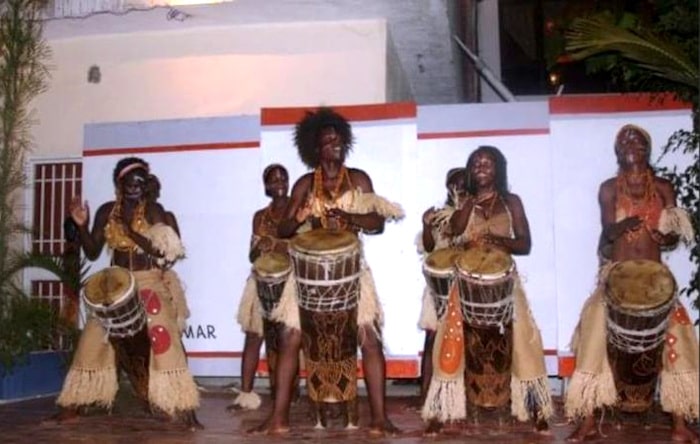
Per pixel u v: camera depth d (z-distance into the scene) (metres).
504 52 12.77
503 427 5.15
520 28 12.85
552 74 12.77
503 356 4.93
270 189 6.82
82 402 5.36
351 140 5.71
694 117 6.25
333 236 4.89
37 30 7.90
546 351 6.63
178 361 5.22
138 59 8.51
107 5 7.93
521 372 4.92
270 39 8.29
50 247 8.50
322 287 4.80
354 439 4.81
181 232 7.32
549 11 12.92
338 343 4.96
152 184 5.92
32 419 5.73
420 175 6.87
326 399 5.06
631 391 4.89
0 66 7.01
